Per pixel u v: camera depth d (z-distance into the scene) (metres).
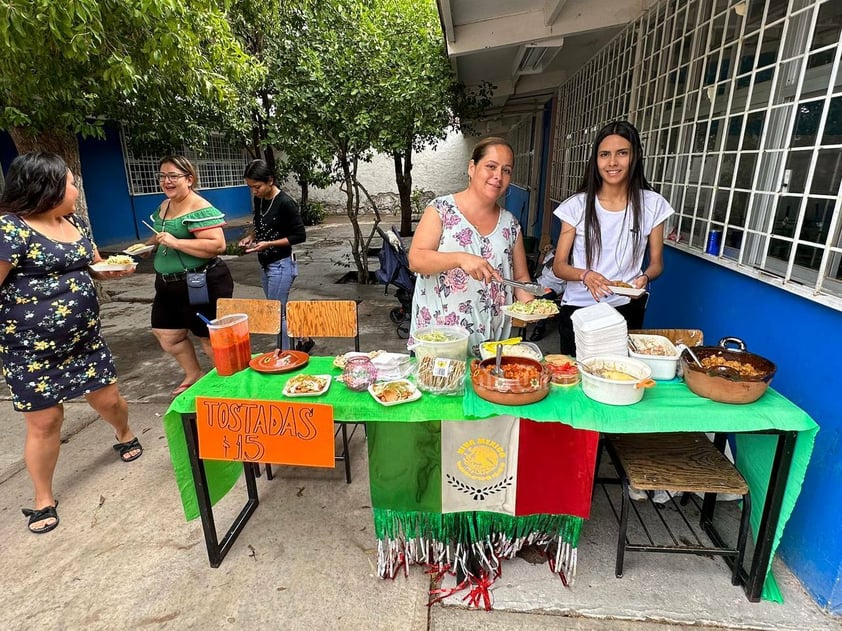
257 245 3.44
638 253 2.18
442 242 1.84
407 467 1.72
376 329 4.76
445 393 1.66
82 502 2.31
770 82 2.01
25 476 2.54
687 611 1.69
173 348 3.10
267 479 2.47
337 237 10.77
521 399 1.55
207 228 2.80
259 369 1.89
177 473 1.85
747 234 2.12
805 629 1.62
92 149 8.87
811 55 1.77
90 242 2.29
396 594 1.79
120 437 2.65
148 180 10.34
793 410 1.50
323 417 1.60
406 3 6.88
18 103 4.16
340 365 1.91
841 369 1.56
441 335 1.78
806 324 1.72
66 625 1.68
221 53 3.90
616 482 2.17
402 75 5.18
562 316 2.37
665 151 3.10
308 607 1.74
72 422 3.04
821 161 1.73
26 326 1.99
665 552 1.78
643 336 1.93
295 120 5.18
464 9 3.55
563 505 1.72
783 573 1.84
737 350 1.73
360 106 5.29
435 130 5.52
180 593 1.80
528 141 9.14
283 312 3.69
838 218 1.57
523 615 1.69
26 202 1.93
